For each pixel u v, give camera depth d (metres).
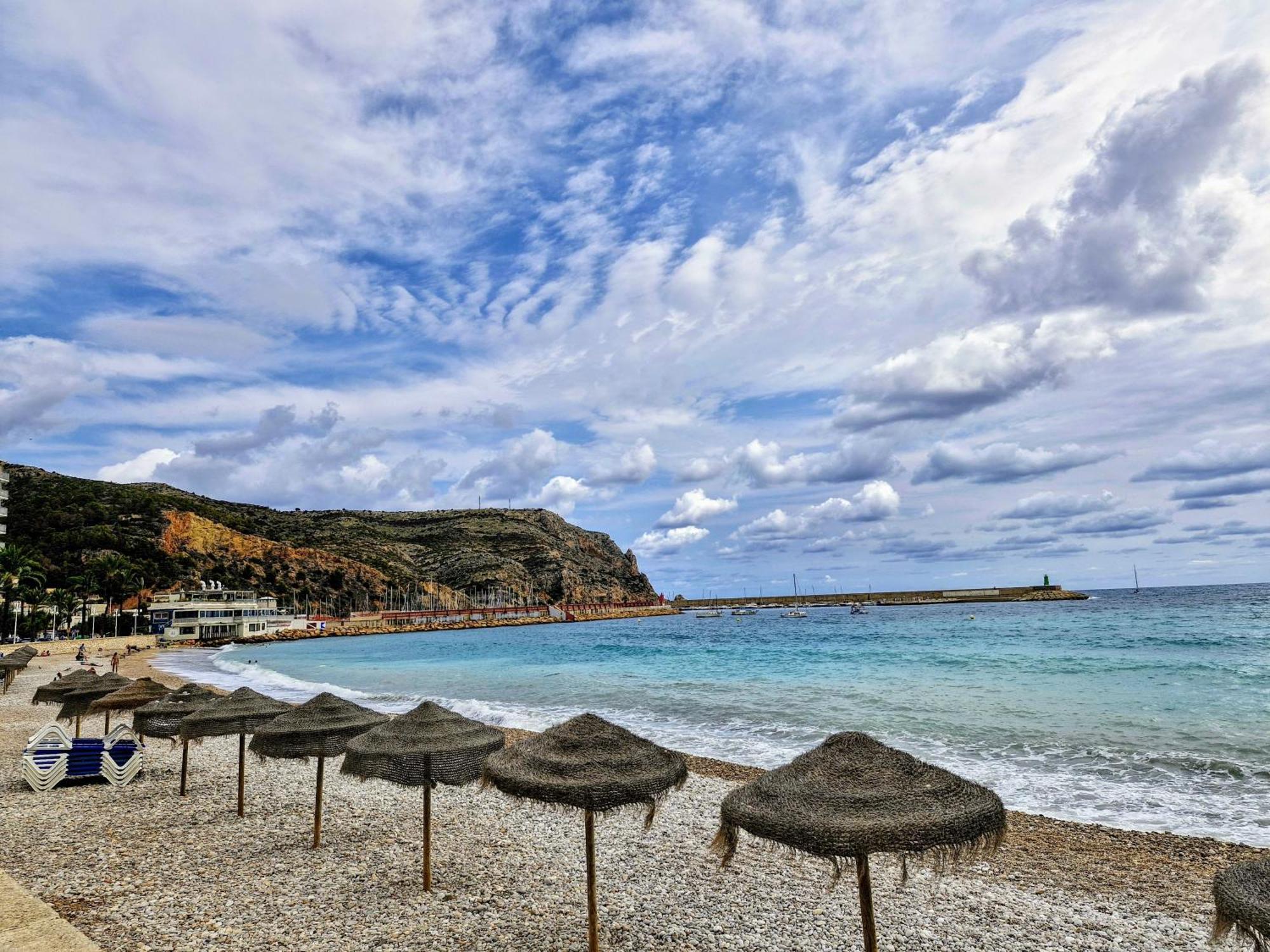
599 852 9.64
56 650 68.12
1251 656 38.69
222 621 113.12
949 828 4.22
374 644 103.88
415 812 11.62
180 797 12.50
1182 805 12.20
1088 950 6.85
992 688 27.69
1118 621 79.50
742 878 8.68
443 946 6.60
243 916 7.22
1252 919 3.58
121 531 129.62
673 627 132.12
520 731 21.08
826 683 31.38
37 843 9.69
